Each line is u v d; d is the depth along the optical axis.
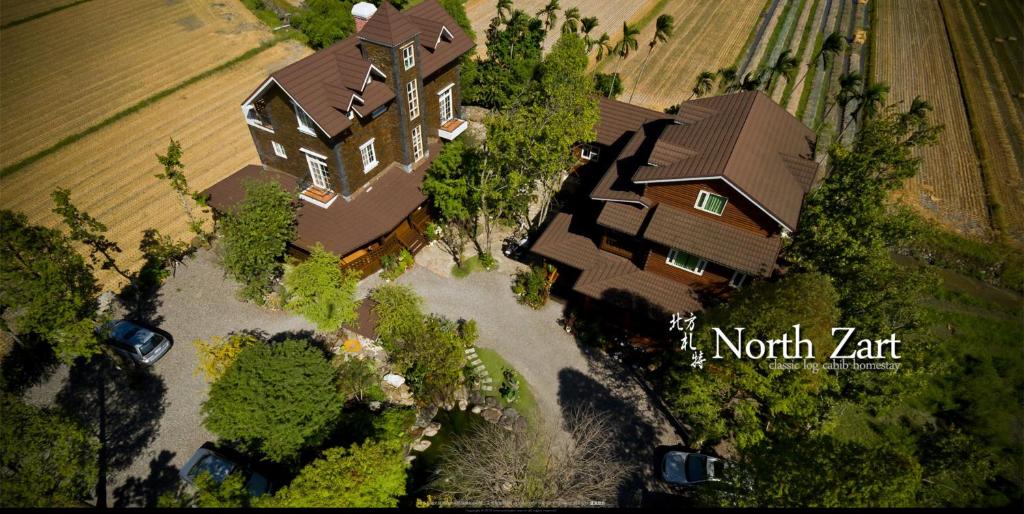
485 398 30.52
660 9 85.62
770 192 29.36
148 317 33.41
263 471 26.06
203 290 35.47
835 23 85.06
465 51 41.59
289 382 24.36
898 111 62.56
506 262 39.12
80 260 28.47
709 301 31.73
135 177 45.19
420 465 27.62
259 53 64.94
